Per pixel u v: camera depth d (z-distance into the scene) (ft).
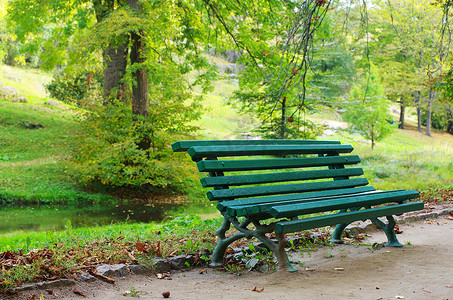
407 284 10.92
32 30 65.77
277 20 43.55
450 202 27.53
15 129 72.54
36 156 61.05
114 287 10.89
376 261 13.47
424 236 17.49
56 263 11.53
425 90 113.60
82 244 14.57
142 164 48.42
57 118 81.97
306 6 12.73
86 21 61.46
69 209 40.75
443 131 153.99
